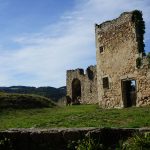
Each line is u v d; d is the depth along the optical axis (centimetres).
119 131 1036
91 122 1773
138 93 2398
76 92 4753
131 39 2467
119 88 2567
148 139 980
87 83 4412
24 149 1041
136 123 1579
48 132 1042
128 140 1010
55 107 3278
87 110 2533
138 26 2452
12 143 1042
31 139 1046
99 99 2789
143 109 2122
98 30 2819
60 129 1052
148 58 2339
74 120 1930
